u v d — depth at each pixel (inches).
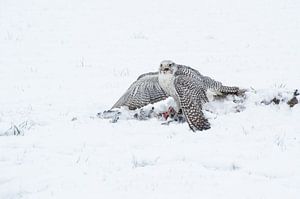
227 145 697.0
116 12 2303.2
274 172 606.9
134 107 861.2
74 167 628.1
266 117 812.6
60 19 2137.1
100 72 1306.6
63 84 1157.7
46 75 1258.0
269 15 2159.2
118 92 1074.1
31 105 956.6
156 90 839.7
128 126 797.2
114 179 586.2
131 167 626.8
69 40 1769.2
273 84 1155.3
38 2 2490.2
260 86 1140.5
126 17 2203.5
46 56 1515.7
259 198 532.4
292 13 2178.9
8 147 708.0
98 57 1520.7
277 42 1710.1
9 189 568.4
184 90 753.6
